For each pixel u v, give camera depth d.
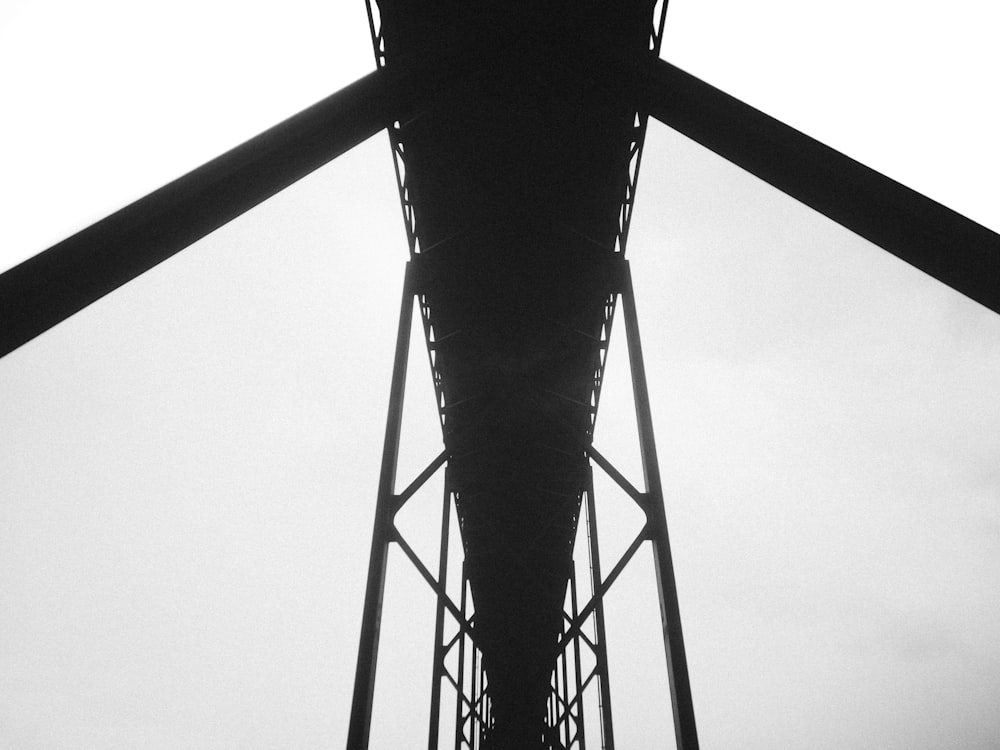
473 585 16.28
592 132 6.90
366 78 3.42
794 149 2.91
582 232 8.07
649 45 5.87
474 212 7.78
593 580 12.47
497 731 17.22
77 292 2.24
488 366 9.43
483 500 12.52
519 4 3.61
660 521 6.65
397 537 6.90
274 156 2.92
